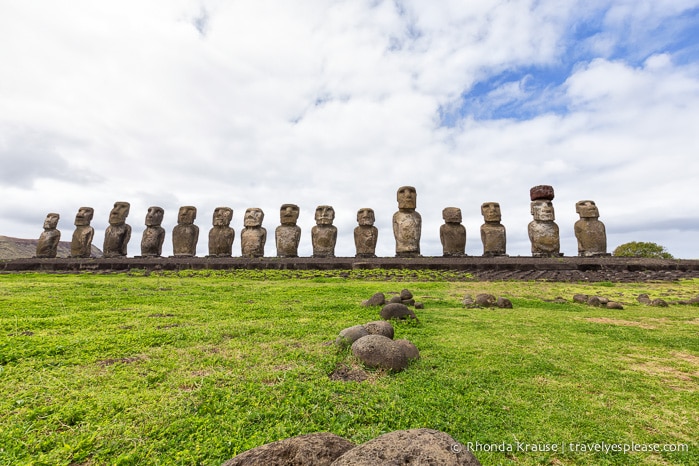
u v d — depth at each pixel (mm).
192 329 6867
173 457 3006
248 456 2436
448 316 8969
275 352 5551
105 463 2949
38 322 7199
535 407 3949
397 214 25438
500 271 19734
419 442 2342
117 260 22938
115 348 5617
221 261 22250
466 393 4250
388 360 4977
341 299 11359
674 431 3506
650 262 20219
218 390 4094
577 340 6727
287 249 25547
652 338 6844
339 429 3385
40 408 3666
